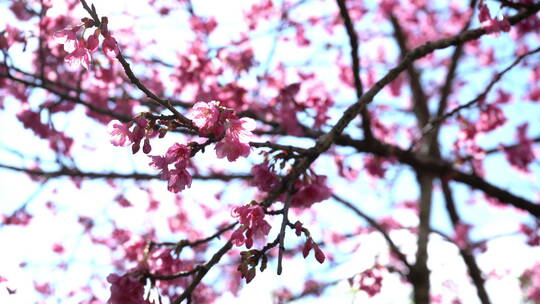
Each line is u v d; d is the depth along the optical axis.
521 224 7.73
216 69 5.53
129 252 5.26
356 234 8.14
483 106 5.74
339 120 2.83
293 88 5.23
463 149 6.48
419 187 6.75
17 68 4.75
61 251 7.04
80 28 2.42
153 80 5.80
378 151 5.90
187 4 6.01
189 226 7.43
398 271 5.79
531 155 6.98
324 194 2.98
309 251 2.34
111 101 5.75
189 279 4.09
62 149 6.10
